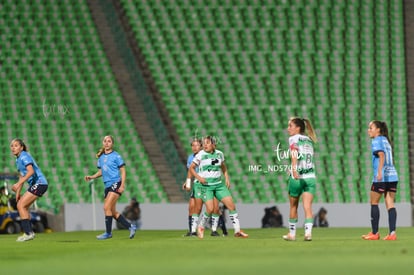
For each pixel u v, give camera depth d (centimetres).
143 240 6153
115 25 14050
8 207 9231
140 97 13162
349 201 12094
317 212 11038
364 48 14025
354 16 14350
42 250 4762
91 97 13112
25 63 13450
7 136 12481
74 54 13650
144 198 11762
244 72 13650
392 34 14200
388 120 13150
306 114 13150
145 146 12494
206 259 3466
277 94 13388
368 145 12794
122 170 6356
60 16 14100
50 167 12069
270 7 14375
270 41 14038
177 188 11912
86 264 3266
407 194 12262
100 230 10250
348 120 13112
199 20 14262
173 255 3822
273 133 12875
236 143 12719
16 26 13900
